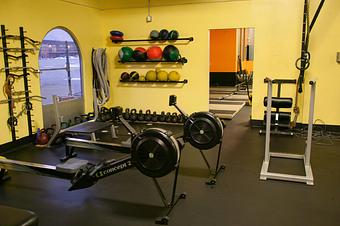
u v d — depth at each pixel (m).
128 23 7.07
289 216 2.83
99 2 7.14
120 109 3.63
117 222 2.78
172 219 2.81
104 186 3.55
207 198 3.21
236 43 11.98
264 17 5.89
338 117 5.74
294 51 5.82
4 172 3.72
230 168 4.06
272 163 4.21
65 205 3.11
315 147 4.88
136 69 7.20
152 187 3.50
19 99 5.19
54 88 6.14
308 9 5.41
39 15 5.54
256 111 6.25
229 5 6.22
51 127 5.71
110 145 4.18
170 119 6.66
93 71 6.96
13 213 1.46
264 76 6.07
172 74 6.75
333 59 5.60
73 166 3.25
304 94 5.86
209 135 3.66
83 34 6.69
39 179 3.78
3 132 4.96
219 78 12.45
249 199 3.18
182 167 4.12
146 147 2.82
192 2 6.48
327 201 3.11
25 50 5.25
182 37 6.70
